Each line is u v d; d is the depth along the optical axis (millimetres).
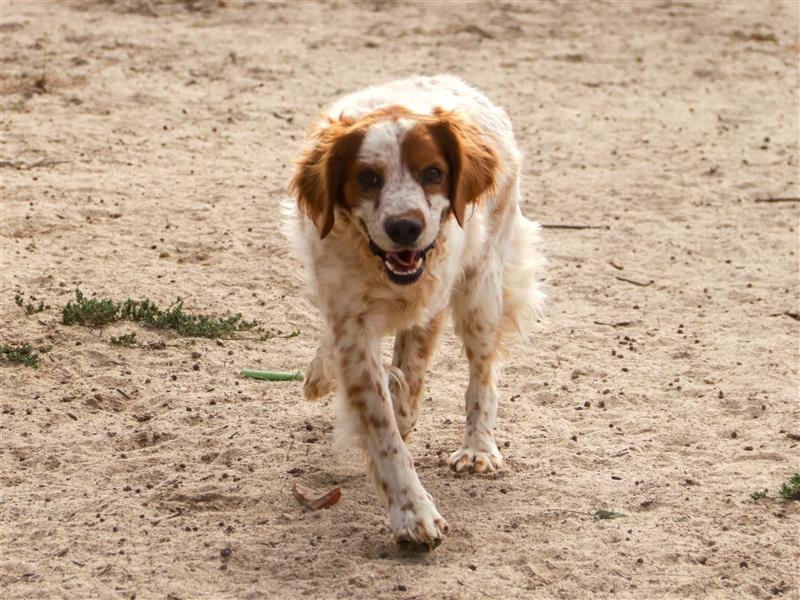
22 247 14109
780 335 13156
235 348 12062
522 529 8836
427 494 8625
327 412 10766
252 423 10453
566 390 11594
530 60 25344
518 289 10703
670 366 12258
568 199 17703
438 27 27344
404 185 8445
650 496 9398
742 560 8422
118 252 14242
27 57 22312
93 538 8461
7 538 8422
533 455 10180
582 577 8156
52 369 11258
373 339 9016
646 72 25141
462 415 11094
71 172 16875
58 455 9711
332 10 28219
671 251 15805
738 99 23656
